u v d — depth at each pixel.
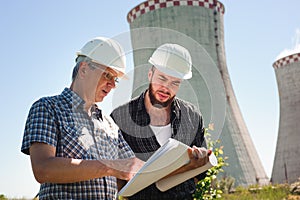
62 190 2.54
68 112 2.60
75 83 2.65
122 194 2.56
